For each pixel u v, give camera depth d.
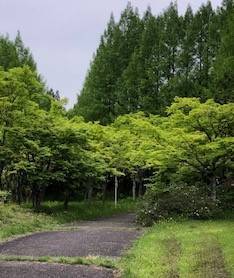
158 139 22.08
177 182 23.39
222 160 21.33
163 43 42.62
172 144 21.22
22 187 27.78
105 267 10.43
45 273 9.64
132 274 9.52
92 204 32.03
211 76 37.06
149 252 12.12
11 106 23.58
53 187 32.78
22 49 41.62
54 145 24.41
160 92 40.22
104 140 33.16
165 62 42.09
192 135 20.03
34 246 13.48
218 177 22.73
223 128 21.22
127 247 13.48
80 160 25.52
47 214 23.33
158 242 13.95
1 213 19.47
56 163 24.64
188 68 40.88
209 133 21.31
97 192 41.44
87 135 26.22
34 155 24.11
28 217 20.39
